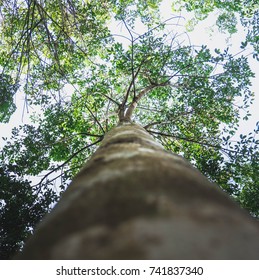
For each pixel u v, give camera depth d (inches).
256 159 286.4
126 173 59.2
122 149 89.5
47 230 47.8
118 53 342.3
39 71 346.6
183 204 44.3
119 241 36.7
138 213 42.0
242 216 45.7
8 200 244.4
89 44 371.6
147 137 127.1
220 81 328.8
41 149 320.5
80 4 364.5
